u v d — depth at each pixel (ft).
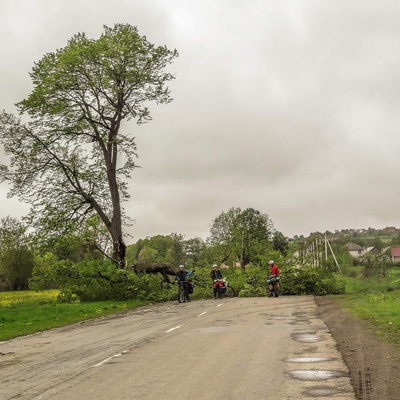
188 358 38.19
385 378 29.19
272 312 72.54
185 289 108.58
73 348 46.83
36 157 129.70
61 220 129.08
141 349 43.50
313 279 113.80
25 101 126.62
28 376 34.55
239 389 28.22
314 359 35.94
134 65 130.00
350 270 185.68
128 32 130.41
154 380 31.24
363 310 67.21
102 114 133.08
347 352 37.81
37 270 121.60
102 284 118.21
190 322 64.03
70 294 115.75
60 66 125.49
